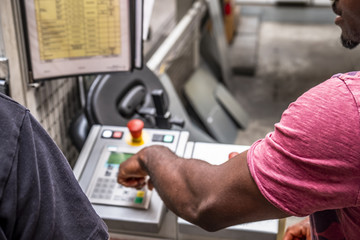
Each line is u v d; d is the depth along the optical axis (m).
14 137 0.66
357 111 0.64
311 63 4.70
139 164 1.08
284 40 5.33
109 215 1.16
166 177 0.94
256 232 1.11
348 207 0.74
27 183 0.67
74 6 1.19
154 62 2.27
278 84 4.25
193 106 3.15
